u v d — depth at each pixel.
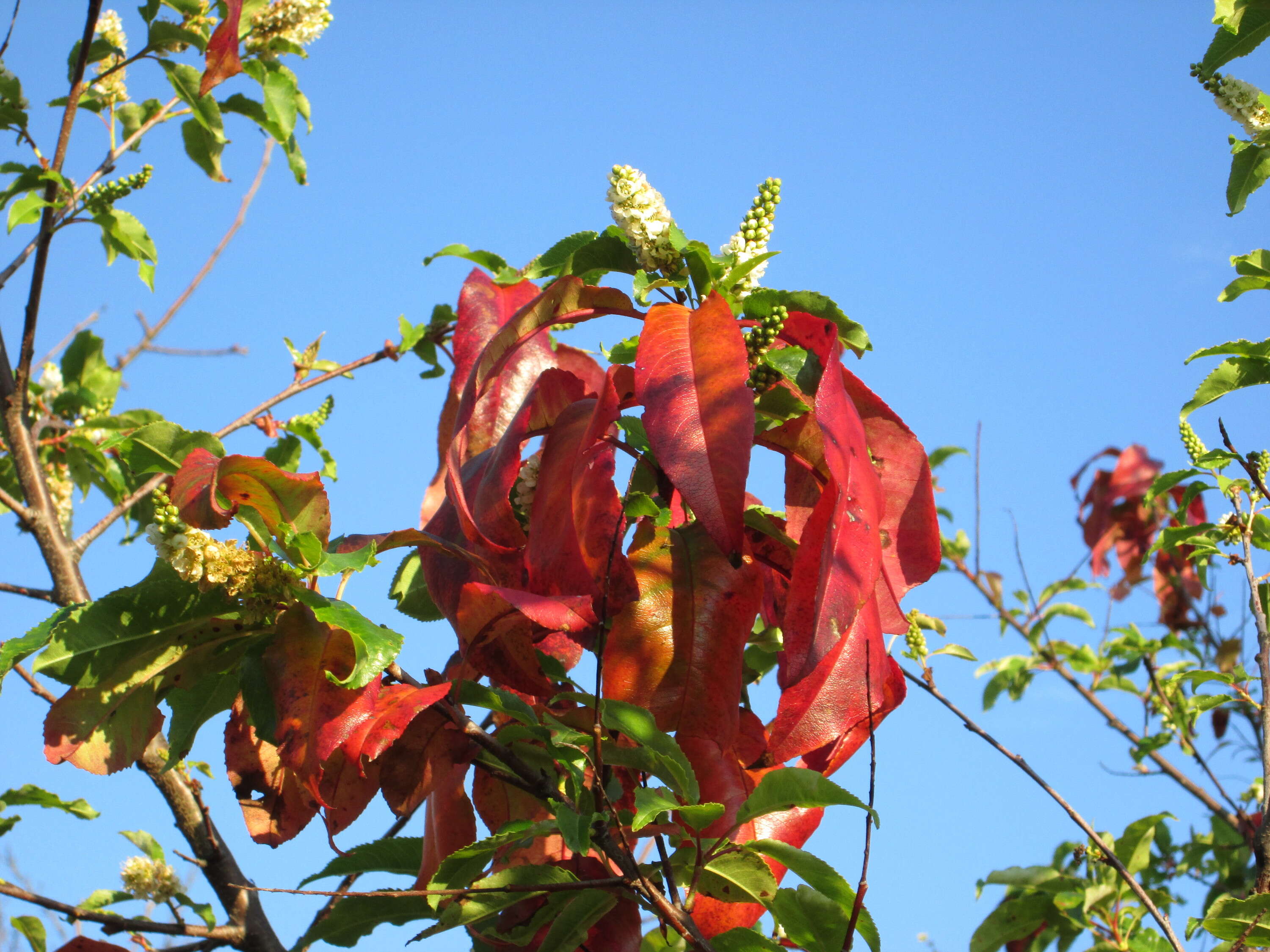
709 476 1.17
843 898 1.17
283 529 1.18
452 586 1.23
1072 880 1.49
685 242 1.22
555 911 1.19
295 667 1.18
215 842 1.38
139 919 1.32
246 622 1.20
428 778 1.20
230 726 1.22
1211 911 1.30
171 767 1.23
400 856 1.24
